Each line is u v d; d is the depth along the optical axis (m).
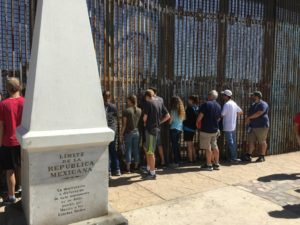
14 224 3.38
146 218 4.48
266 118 7.85
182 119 7.20
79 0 3.50
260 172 6.98
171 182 6.13
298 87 9.53
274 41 8.88
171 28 7.30
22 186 3.70
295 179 6.45
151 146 6.24
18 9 5.36
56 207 3.39
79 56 3.49
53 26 3.36
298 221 4.45
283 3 8.99
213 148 7.09
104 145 3.63
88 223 3.50
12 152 4.71
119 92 6.69
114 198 5.23
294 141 9.55
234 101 8.36
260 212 4.74
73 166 3.46
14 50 5.36
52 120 3.33
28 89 3.59
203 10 7.70
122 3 6.58
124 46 6.68
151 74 7.11
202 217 4.55
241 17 8.27
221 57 8.05
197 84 7.78
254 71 8.61
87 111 3.52
